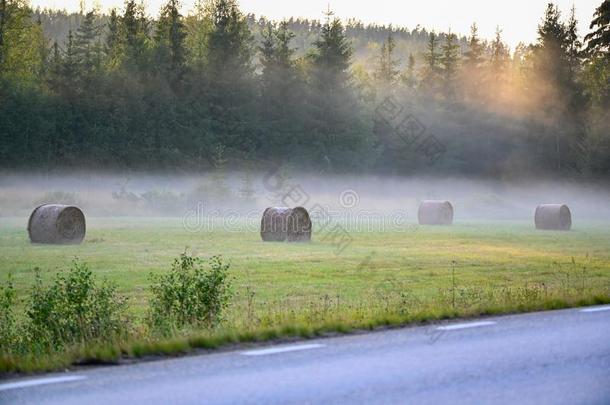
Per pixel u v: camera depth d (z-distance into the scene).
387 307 18.70
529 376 11.52
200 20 149.88
